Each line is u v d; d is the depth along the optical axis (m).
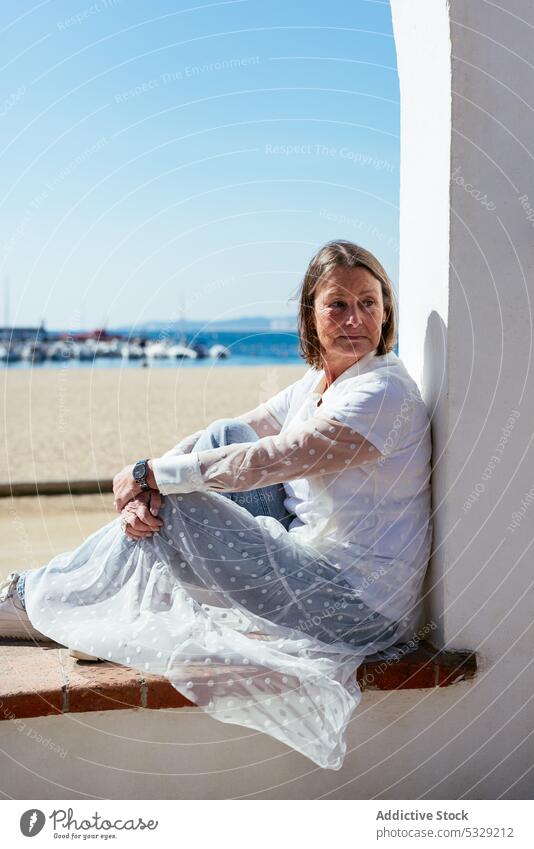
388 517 2.23
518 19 2.16
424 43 2.33
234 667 2.03
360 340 2.29
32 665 2.13
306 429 2.13
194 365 23.17
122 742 2.06
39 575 2.28
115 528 2.23
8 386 17.73
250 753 2.12
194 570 2.15
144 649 2.07
